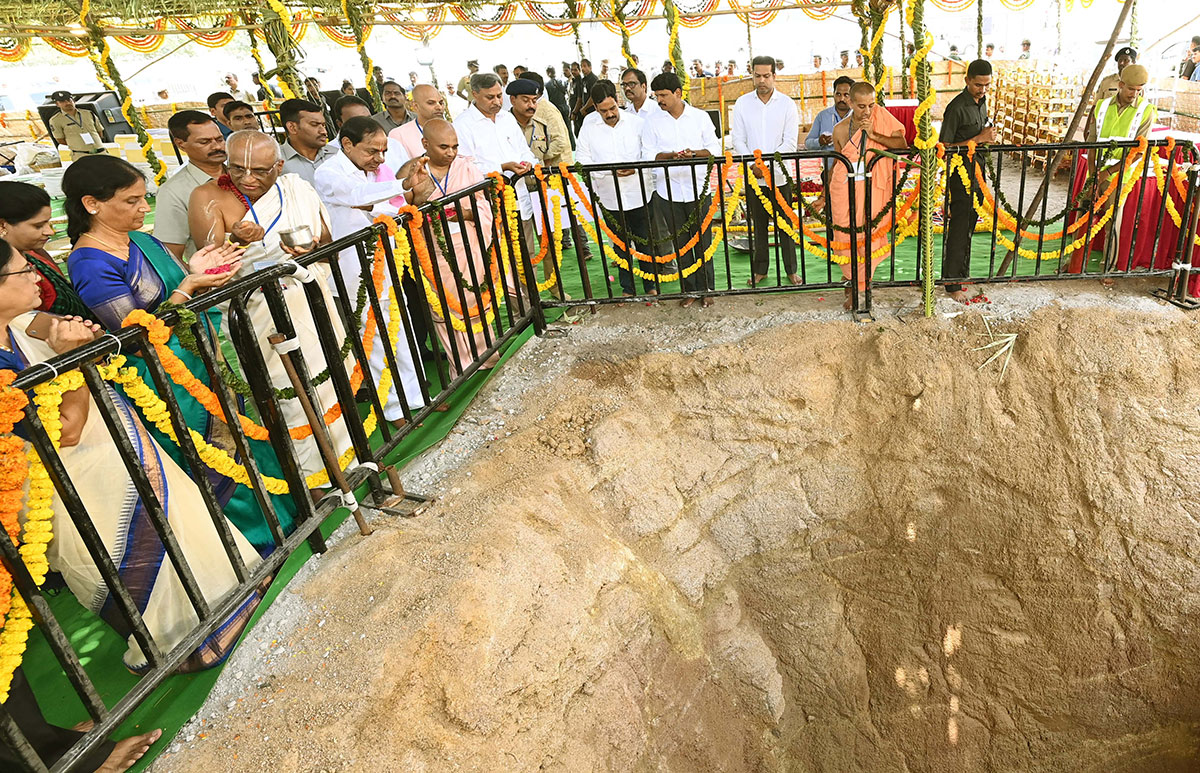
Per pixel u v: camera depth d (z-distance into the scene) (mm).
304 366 3207
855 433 5254
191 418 3387
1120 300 5508
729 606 5250
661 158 5785
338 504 3504
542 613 3500
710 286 6066
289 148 5113
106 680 2949
